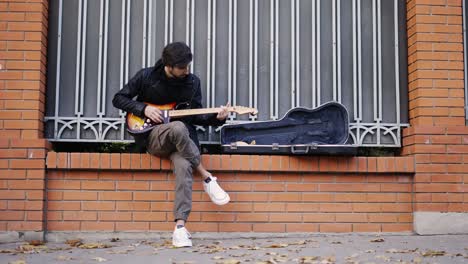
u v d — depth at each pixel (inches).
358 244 204.4
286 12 236.1
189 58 202.1
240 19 234.7
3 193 212.8
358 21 235.6
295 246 201.0
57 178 217.0
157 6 233.0
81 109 226.7
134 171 218.2
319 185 222.7
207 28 233.6
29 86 217.5
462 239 212.5
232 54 232.8
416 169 222.4
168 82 208.7
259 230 219.8
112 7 231.9
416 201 222.1
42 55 221.3
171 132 198.8
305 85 233.8
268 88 232.7
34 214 212.5
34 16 219.8
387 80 235.6
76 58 228.7
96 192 217.6
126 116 215.2
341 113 224.7
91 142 227.3
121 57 229.6
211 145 231.9
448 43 228.4
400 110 234.5
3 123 215.6
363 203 223.3
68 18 230.2
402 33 237.9
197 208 218.7
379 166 222.2
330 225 221.9
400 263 173.8
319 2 235.8
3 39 218.5
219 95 231.8
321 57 234.8
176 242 198.1
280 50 234.4
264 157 220.1
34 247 200.8
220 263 171.6
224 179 220.7
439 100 225.9
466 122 231.1
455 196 222.1
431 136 223.8
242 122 229.0
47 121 225.8
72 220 216.2
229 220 219.3
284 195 221.5
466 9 237.6
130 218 217.5
